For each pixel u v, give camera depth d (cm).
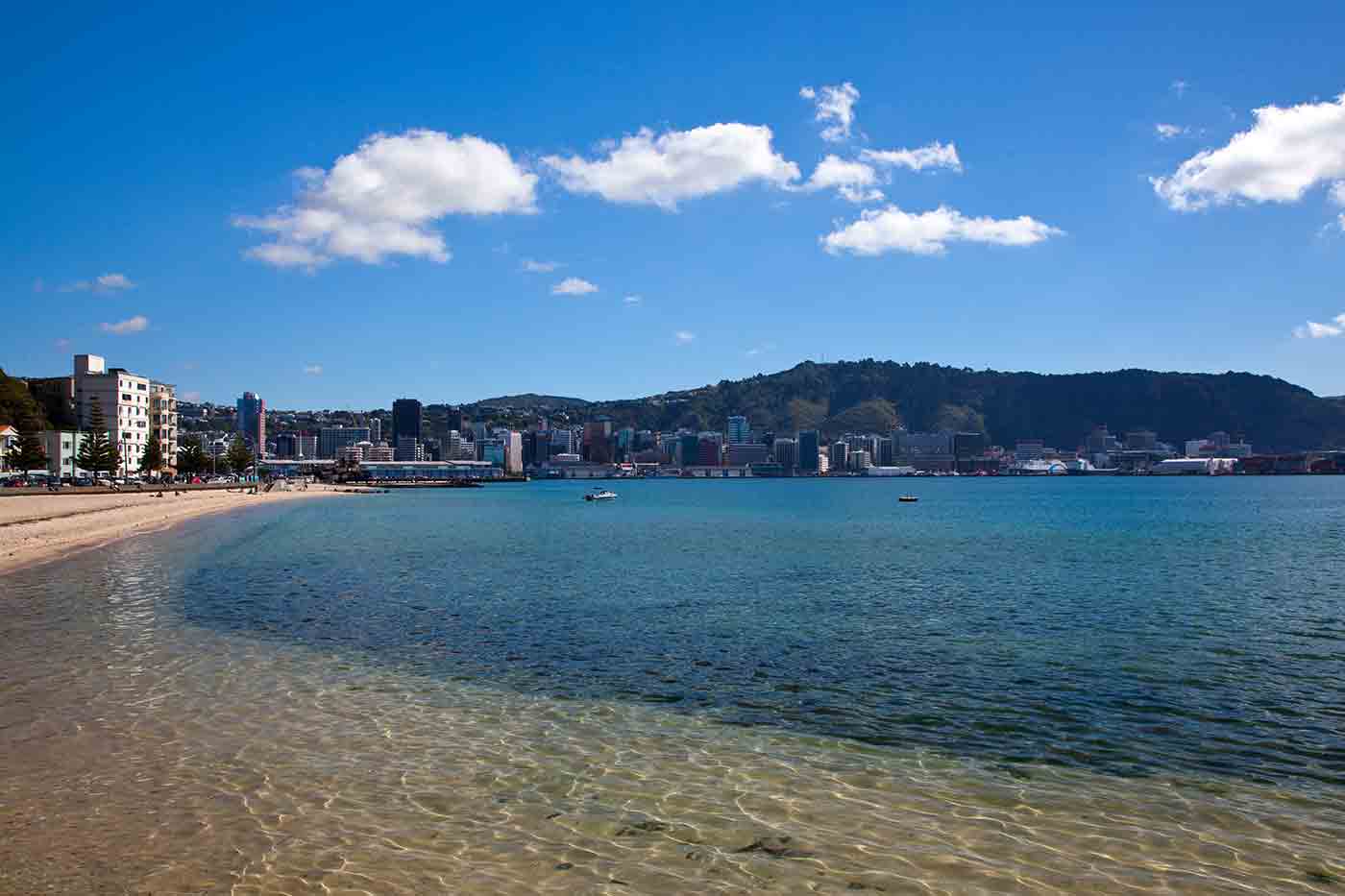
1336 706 2081
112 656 2481
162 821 1287
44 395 18988
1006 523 10794
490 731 1816
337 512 13338
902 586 4406
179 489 17475
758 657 2616
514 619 3272
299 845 1211
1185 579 4741
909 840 1279
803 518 12562
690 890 1100
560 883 1114
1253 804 1449
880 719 1947
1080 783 1545
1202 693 2197
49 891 1056
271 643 2708
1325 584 4509
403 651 2638
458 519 11731
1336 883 1160
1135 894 1119
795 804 1420
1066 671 2441
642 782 1513
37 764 1535
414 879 1113
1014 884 1138
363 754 1636
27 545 5956
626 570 5097
